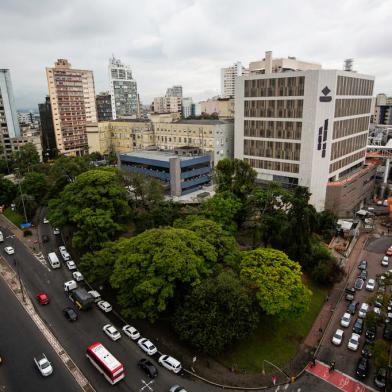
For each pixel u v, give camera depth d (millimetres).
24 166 135625
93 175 75625
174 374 42656
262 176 107188
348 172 111625
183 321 45000
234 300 44781
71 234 80500
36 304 55719
